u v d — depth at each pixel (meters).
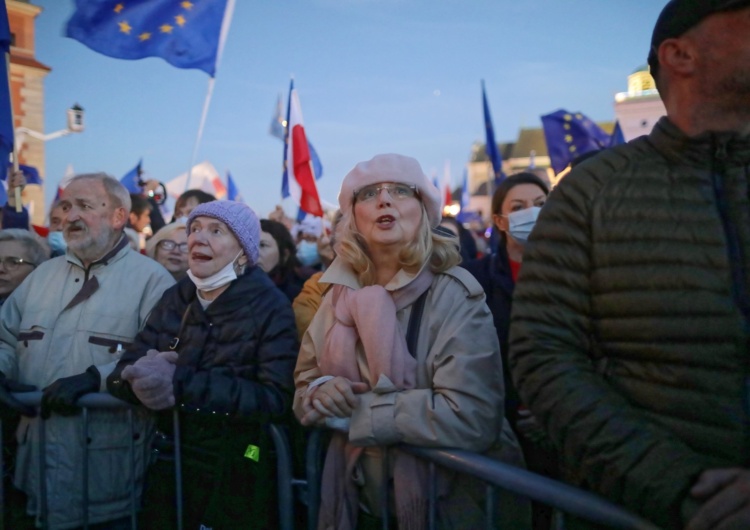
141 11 3.68
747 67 1.12
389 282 1.78
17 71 23.58
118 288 2.48
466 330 1.68
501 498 1.60
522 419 2.10
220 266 2.15
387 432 1.59
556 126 5.89
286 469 2.01
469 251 4.86
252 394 1.98
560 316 1.24
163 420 2.15
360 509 1.76
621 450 1.07
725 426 1.09
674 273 1.13
